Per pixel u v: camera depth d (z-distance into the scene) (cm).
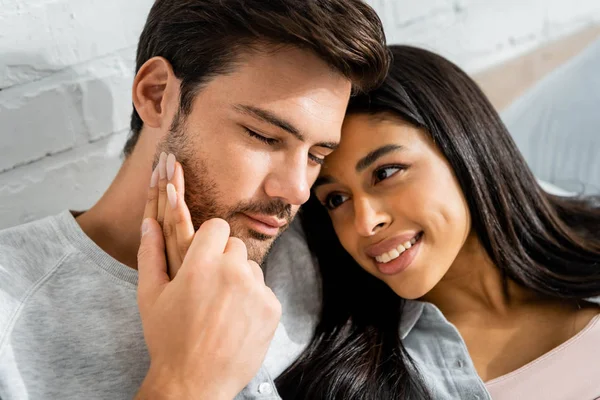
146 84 87
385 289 112
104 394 84
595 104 150
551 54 178
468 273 111
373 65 83
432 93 101
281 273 108
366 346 104
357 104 95
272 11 77
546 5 177
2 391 79
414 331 110
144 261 83
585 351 102
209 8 81
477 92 108
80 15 101
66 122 103
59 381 83
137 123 93
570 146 149
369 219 96
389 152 95
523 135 152
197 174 83
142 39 91
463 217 101
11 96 96
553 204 123
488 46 164
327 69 81
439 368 103
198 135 82
